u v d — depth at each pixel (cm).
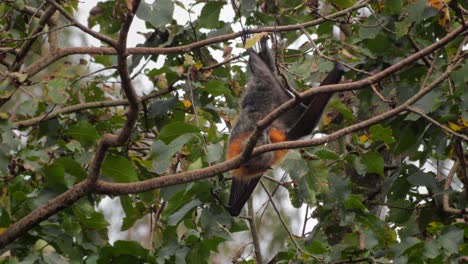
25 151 1052
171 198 995
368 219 1126
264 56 1084
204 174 905
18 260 980
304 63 1238
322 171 1048
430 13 1132
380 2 1225
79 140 1122
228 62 1227
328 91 884
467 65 1046
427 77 1108
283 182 1187
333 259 1121
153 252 1088
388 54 1227
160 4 1125
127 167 1013
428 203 1217
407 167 1197
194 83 1191
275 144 892
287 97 1078
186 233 1125
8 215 1001
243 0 1227
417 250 1060
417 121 1146
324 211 1176
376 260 1093
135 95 895
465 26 953
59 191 1009
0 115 1044
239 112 1197
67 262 968
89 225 1018
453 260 1070
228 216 1066
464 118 1109
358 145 1142
